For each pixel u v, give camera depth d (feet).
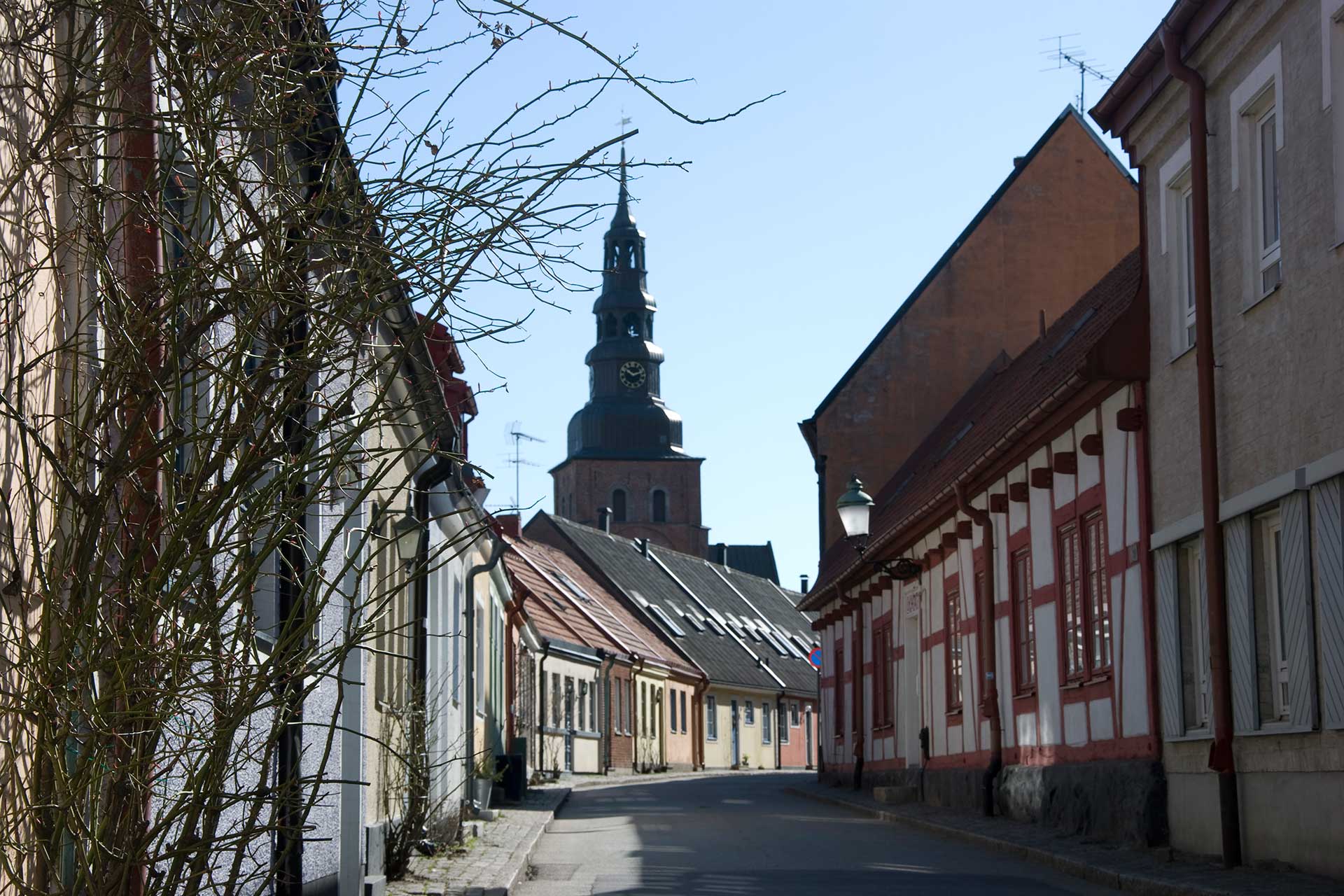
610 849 55.06
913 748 88.94
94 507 14.33
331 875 33.94
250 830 15.35
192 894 15.07
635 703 168.14
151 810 17.85
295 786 16.17
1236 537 42.11
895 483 108.58
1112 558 52.75
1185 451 46.70
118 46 15.39
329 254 15.40
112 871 14.70
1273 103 41.78
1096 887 40.57
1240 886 35.32
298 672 15.33
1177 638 46.70
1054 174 108.17
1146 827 47.70
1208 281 44.14
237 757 16.20
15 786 13.98
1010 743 66.33
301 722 15.60
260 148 15.69
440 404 16.94
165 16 14.85
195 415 15.19
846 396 110.52
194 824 14.94
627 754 164.35
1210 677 42.86
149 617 14.51
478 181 15.53
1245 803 41.45
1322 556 36.91
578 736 145.38
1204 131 44.60
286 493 15.29
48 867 14.15
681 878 43.62
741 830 65.51
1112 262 107.86
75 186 15.70
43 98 14.74
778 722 228.43
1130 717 50.96
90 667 14.10
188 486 15.12
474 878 41.63
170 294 15.11
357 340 15.39
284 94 15.58
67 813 13.97
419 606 47.55
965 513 73.05
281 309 15.33
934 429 109.29
